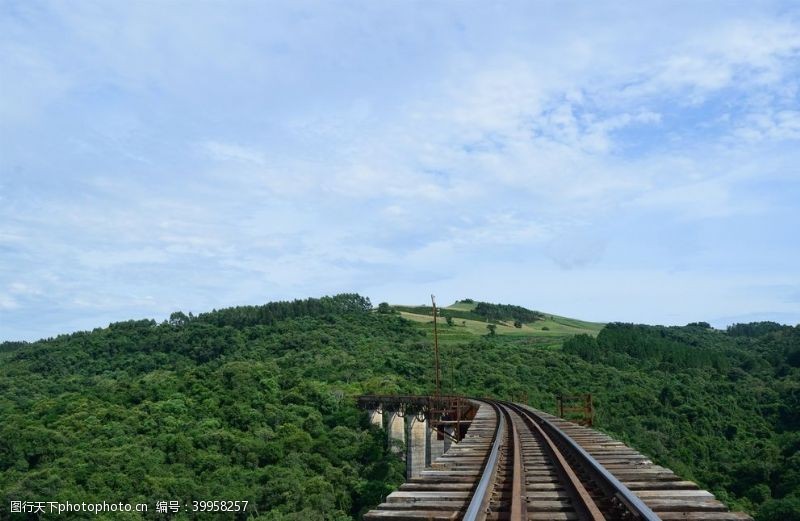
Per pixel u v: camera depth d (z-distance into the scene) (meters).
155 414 60.28
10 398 87.62
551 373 94.88
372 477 55.34
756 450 59.03
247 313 166.38
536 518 8.45
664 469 12.06
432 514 7.91
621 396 77.44
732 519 7.50
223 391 69.06
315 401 71.06
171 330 146.75
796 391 75.25
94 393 69.81
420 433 58.00
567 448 16.02
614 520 8.45
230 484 46.09
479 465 13.19
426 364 103.62
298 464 52.09
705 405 73.75
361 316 163.38
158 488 42.81
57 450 50.38
